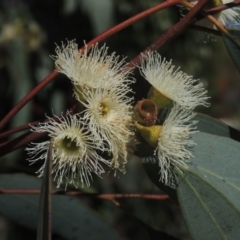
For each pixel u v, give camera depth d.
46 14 0.63
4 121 0.28
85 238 0.36
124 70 0.27
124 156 0.27
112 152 0.26
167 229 0.58
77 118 0.27
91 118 0.26
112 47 0.60
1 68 0.60
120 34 0.60
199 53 0.65
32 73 0.61
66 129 0.26
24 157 0.52
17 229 0.51
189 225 0.28
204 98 0.28
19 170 0.36
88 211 0.36
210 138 0.29
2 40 0.60
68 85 0.61
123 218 0.57
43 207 0.25
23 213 0.36
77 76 0.27
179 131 0.27
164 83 0.28
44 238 0.25
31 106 0.58
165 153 0.27
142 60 0.28
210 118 0.31
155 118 0.27
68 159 0.26
